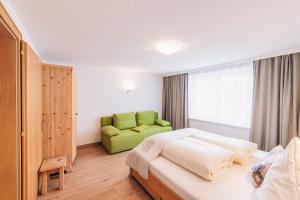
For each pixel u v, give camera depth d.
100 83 3.99
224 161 1.61
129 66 3.86
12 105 1.28
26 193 1.37
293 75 2.42
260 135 2.84
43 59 3.10
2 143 1.26
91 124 3.88
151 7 1.26
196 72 4.23
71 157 2.57
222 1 1.17
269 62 2.72
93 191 2.05
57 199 1.89
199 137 2.28
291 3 1.19
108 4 1.21
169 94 5.11
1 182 1.27
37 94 1.82
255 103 2.93
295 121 2.40
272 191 0.98
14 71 1.28
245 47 2.31
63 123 2.47
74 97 2.90
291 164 0.96
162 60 3.19
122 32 1.76
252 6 1.24
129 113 4.29
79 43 2.13
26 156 1.37
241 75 3.24
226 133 3.56
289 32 1.75
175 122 4.86
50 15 1.38
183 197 1.33
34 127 1.66
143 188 2.11
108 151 3.42
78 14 1.37
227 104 3.51
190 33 1.79
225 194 1.22
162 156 2.01
